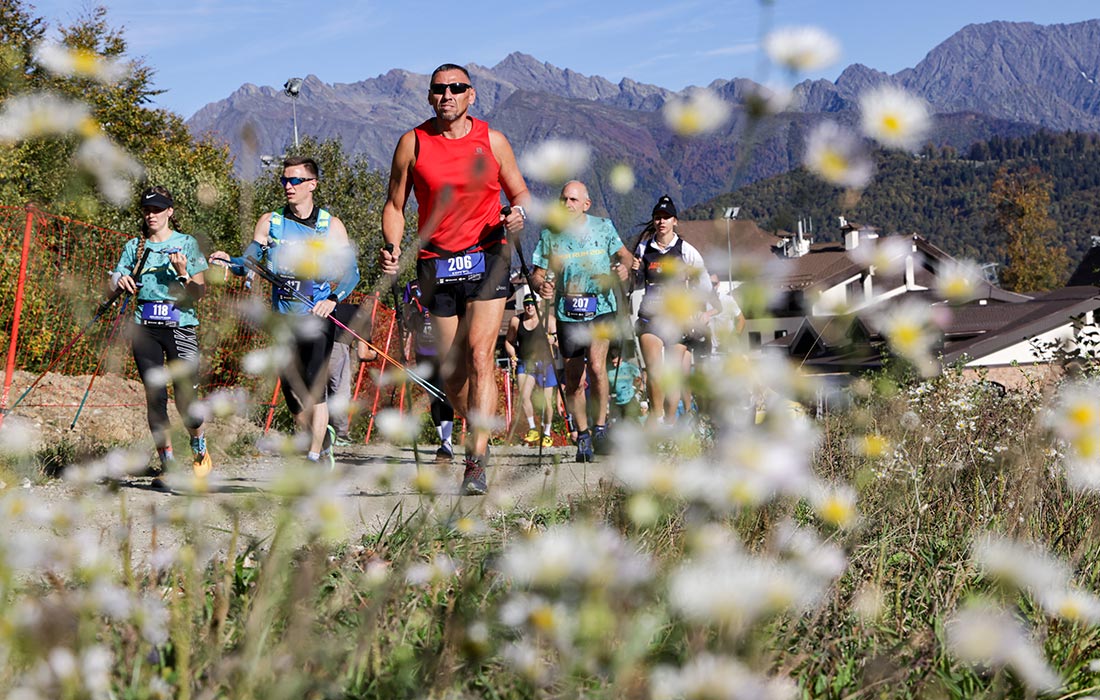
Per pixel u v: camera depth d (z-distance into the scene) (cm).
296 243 393
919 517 707
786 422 277
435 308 1008
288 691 335
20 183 320
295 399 1110
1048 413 645
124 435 1739
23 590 411
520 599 311
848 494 362
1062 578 438
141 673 377
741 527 330
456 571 485
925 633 472
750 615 259
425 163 989
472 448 892
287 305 1053
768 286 257
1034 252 14025
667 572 295
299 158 1071
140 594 434
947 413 1167
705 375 273
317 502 365
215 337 471
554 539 307
